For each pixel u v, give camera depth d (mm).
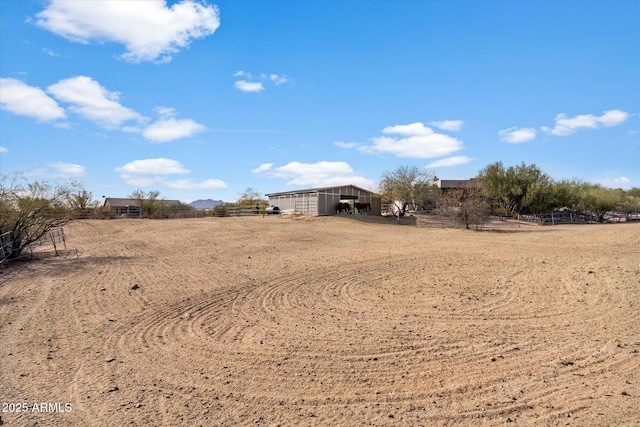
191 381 5203
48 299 9656
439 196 40125
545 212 40125
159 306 9070
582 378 5090
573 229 28219
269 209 45125
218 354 6176
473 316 8102
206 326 7633
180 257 16656
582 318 7750
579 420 4090
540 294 9781
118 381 5207
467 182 51406
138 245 20922
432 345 6430
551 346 6273
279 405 4551
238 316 8297
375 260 15391
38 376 5352
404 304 9156
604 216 44188
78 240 23422
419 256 16250
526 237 23641
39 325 7629
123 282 11672
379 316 8195
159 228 30188
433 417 4219
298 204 42531
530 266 13352
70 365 5738
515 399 4582
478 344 6438
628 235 20375
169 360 5941
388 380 5168
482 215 31219
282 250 18703
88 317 8180
